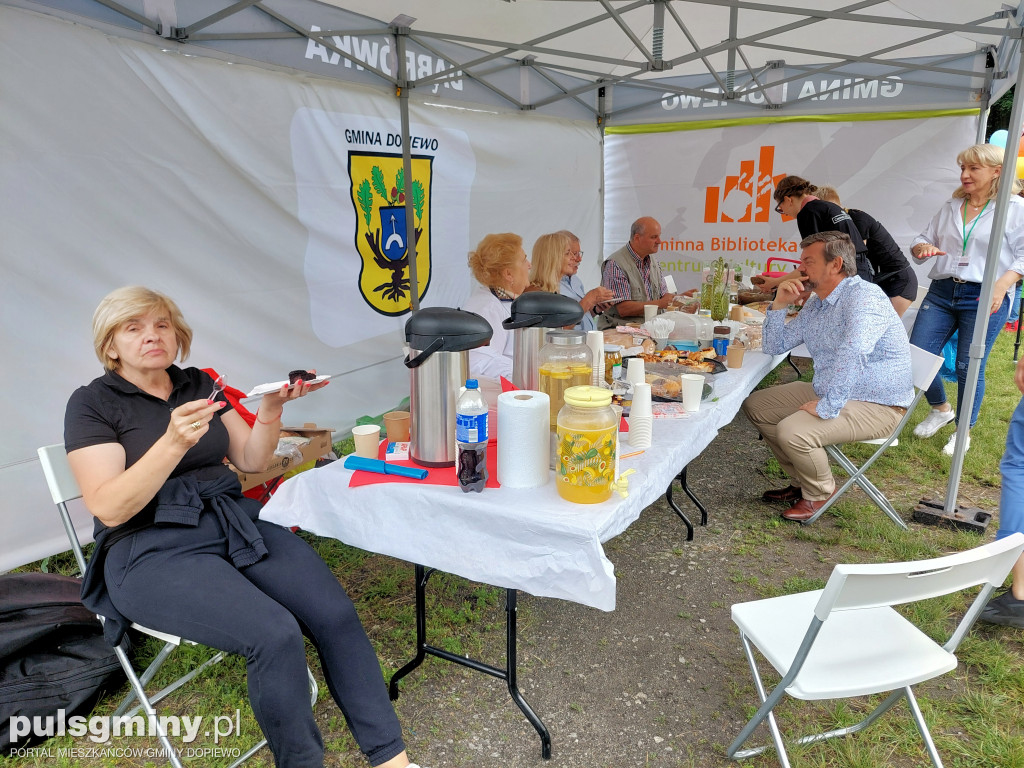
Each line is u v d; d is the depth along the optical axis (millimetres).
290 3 3520
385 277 4566
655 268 5504
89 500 1704
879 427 3176
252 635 1582
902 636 1745
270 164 3646
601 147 6984
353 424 4453
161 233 3184
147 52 3002
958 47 5578
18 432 2727
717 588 2871
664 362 3131
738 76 6289
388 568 3014
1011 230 3922
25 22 2566
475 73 4957
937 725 2053
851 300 3088
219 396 2082
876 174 6195
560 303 2213
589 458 1679
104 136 2887
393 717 1748
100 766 1940
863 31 5145
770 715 1697
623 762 1954
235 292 3588
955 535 3232
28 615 2160
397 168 4492
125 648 2201
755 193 6656
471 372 3111
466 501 1732
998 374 6129
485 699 2211
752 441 4727
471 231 5309
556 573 1650
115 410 1834
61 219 2773
